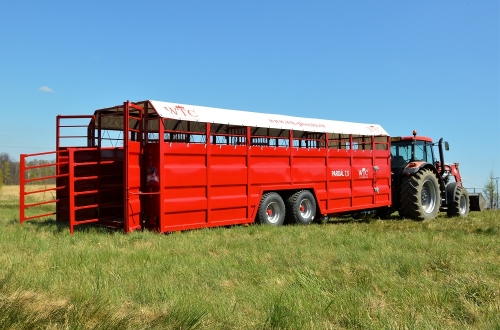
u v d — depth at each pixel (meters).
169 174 8.27
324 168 11.26
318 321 3.49
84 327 3.03
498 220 12.02
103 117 9.69
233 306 3.78
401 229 9.45
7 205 20.14
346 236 7.83
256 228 8.83
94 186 9.20
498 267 5.40
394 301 4.09
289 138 10.50
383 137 13.19
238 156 9.45
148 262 5.49
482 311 3.86
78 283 4.29
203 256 6.00
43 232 7.83
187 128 10.34
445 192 14.09
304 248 6.59
